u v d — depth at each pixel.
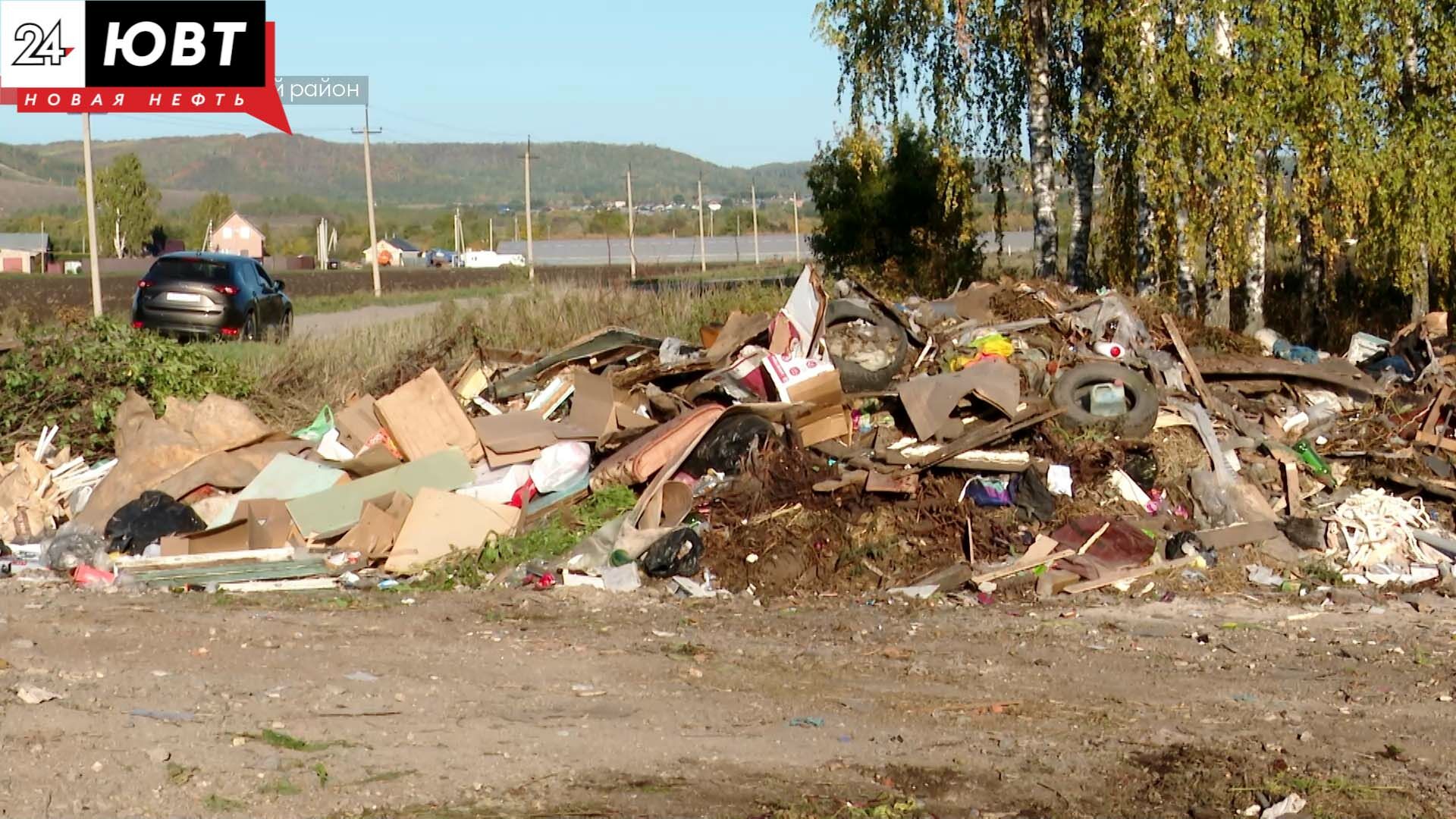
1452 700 7.39
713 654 8.16
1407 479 11.87
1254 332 18.09
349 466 11.56
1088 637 8.83
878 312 13.02
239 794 5.56
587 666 7.78
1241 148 19.59
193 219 112.25
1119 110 20.44
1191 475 11.46
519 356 13.82
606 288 22.45
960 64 23.31
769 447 11.30
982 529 10.68
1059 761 6.31
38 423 13.31
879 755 6.37
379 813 5.47
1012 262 33.12
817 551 10.46
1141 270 22.31
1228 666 8.12
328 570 10.34
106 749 5.91
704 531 10.62
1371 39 20.61
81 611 8.87
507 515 10.83
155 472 11.73
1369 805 5.82
